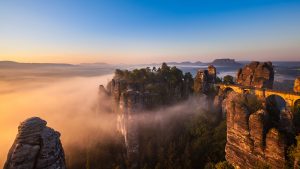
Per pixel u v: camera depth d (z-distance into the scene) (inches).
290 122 2006.6
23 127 1180.5
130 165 3838.6
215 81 4958.2
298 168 1721.2
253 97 2837.1
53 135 1227.9
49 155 1155.9
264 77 4325.8
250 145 2143.2
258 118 2058.3
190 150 3344.0
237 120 2276.1
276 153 1923.0
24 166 1105.4
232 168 2384.4
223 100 4052.7
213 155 3129.9
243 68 4781.0
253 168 2127.2
